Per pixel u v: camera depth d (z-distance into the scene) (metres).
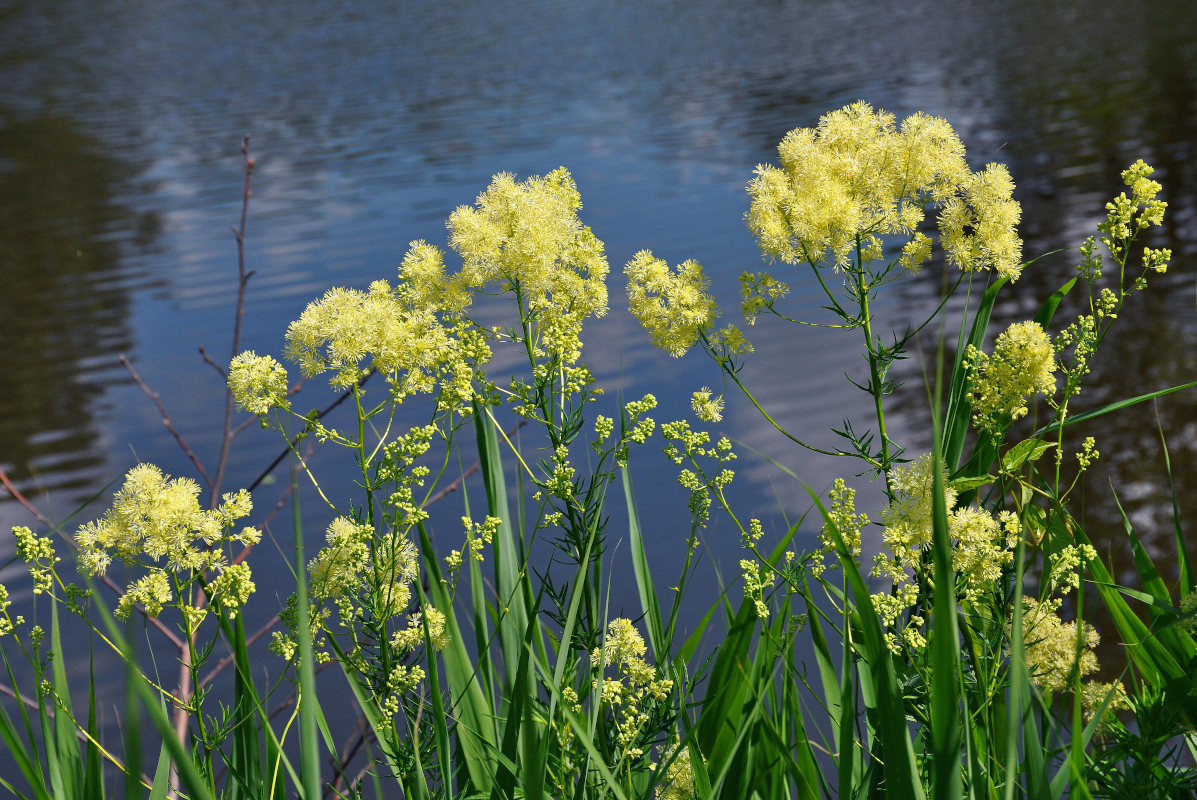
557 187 2.77
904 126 2.33
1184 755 2.48
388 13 53.84
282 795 2.04
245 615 5.96
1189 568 2.31
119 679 5.28
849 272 2.34
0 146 22.86
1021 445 2.21
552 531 3.43
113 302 12.45
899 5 46.16
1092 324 2.19
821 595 3.18
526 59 35.41
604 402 8.45
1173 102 19.98
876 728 2.01
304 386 8.52
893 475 2.06
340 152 20.77
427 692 2.37
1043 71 25.50
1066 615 5.52
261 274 12.90
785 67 29.72
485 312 8.84
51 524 3.25
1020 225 13.45
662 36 40.69
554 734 2.21
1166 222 12.55
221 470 3.82
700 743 2.40
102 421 9.12
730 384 8.88
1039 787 1.58
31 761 1.94
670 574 5.96
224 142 22.41
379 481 2.12
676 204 14.91
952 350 9.43
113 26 50.25
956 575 1.93
